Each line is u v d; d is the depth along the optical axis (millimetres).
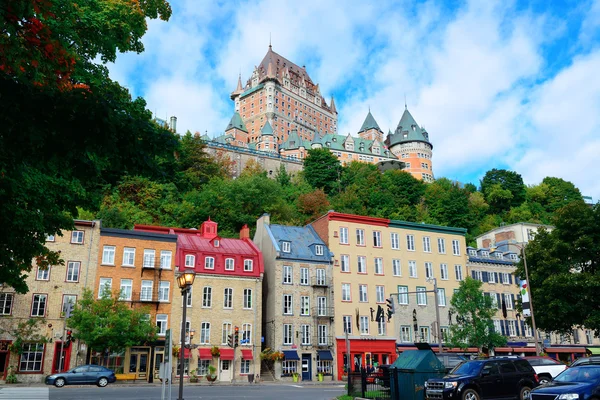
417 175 172000
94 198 16188
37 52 8312
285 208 83938
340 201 100875
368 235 56969
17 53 8031
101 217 62938
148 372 42594
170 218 73000
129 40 20312
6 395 26422
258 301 48594
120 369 42312
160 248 46406
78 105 7723
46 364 40094
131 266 44719
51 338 40594
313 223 58969
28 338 39750
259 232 56750
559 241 38344
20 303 40469
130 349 43000
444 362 29359
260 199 80438
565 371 17281
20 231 14469
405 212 100688
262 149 161125
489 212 123000
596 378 15961
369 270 55406
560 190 128250
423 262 58844
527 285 38000
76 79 16312
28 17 8016
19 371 39281
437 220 103938
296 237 55156
